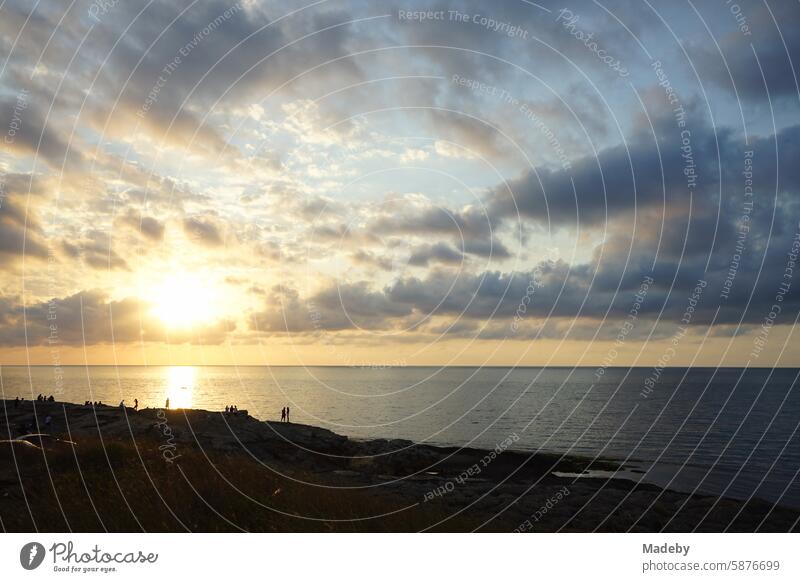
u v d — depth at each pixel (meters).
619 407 138.50
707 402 158.12
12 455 18.08
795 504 40.62
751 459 61.97
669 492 30.69
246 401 152.38
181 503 14.53
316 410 127.31
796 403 153.50
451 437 77.56
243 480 17.09
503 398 176.12
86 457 18.02
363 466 40.91
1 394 165.00
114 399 149.12
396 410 128.38
